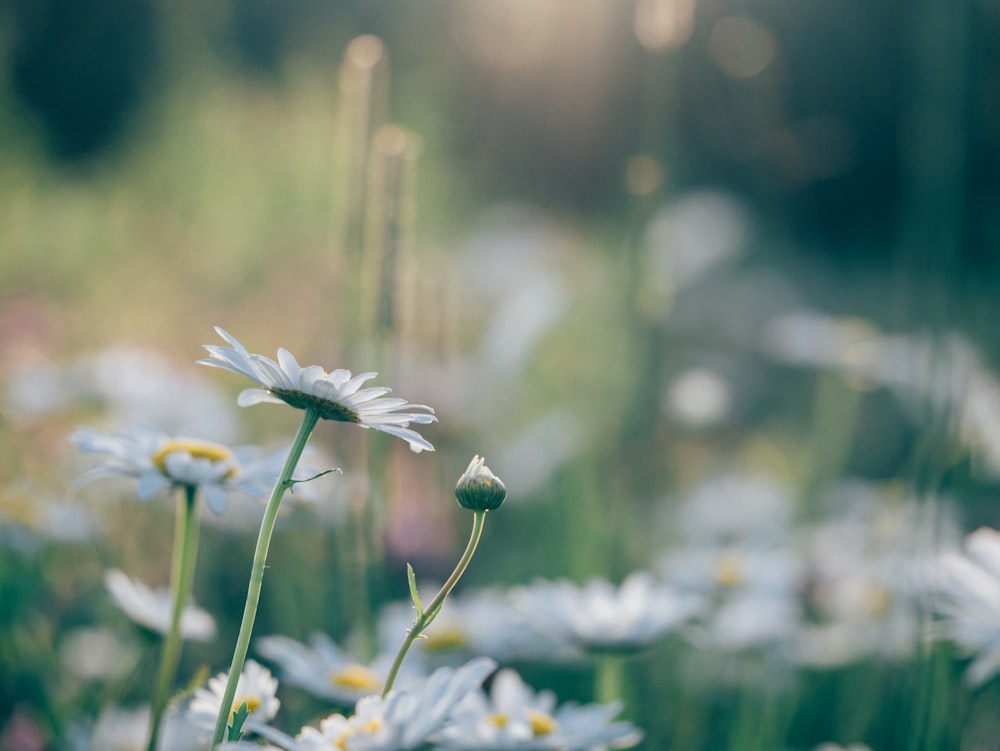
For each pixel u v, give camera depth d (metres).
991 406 0.80
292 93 2.28
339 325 0.67
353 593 0.63
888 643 0.68
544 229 2.39
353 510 0.62
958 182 0.65
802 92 3.20
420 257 1.46
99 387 0.84
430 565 0.83
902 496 0.81
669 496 1.01
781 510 0.99
